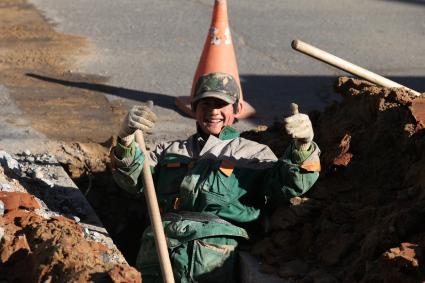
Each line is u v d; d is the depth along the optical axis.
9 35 20.64
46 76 17.45
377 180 9.95
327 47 20.81
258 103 16.41
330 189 10.05
